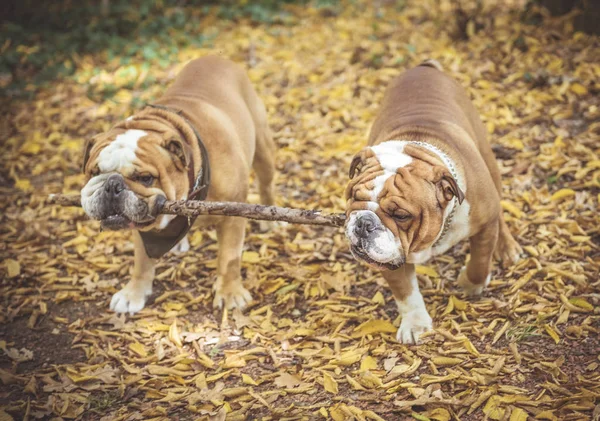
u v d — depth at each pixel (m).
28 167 3.70
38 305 2.98
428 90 2.80
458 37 4.27
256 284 2.96
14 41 4.95
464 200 2.58
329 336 2.73
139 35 5.01
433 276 2.90
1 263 3.16
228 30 5.09
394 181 2.46
